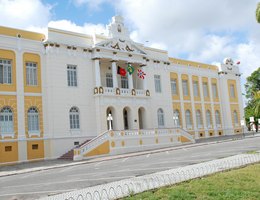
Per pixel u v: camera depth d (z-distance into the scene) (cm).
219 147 2855
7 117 2830
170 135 3753
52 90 3097
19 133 2859
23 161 2839
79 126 3269
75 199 1028
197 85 4909
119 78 3834
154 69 4162
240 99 5544
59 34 3206
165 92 4256
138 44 3922
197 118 4791
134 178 1382
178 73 4594
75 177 1627
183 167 1628
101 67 3666
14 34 2959
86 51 3425
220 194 921
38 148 2958
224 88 5275
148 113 3884
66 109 3177
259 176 1171
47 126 3048
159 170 1598
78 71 3331
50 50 3123
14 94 2883
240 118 5459
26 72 3005
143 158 2439
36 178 1747
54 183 1470
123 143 3222
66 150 3109
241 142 3306
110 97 3475
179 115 4497
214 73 5241
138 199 925
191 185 1062
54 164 2542
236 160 1709
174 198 901
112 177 1496
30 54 3036
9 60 2914
